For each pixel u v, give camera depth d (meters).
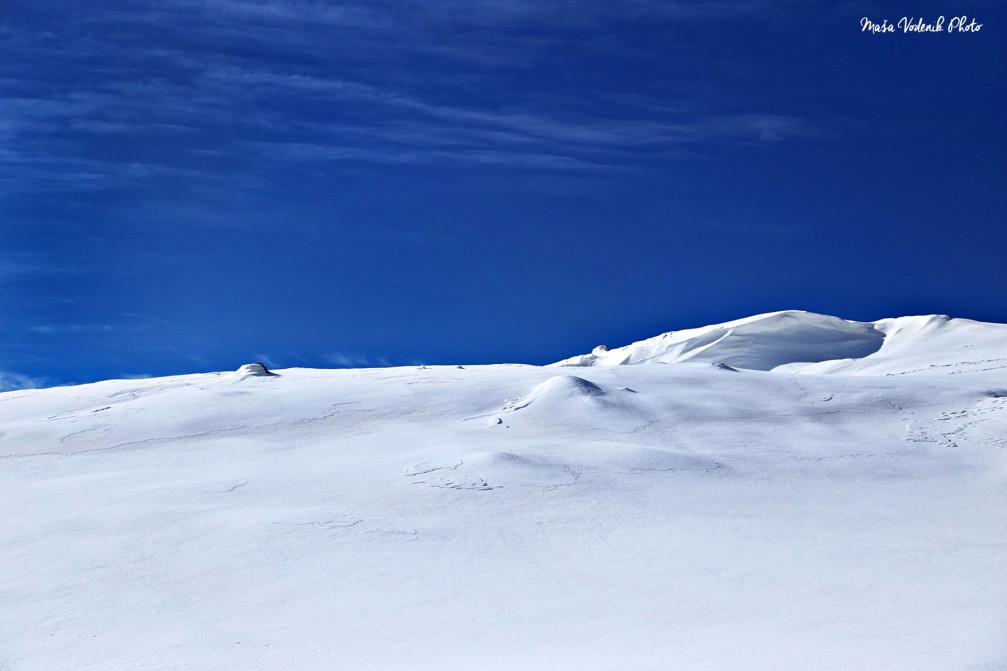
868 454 37.78
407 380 48.72
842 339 105.12
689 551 25.84
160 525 28.12
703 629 18.98
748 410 43.59
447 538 26.92
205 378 51.91
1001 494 33.16
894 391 46.75
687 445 38.66
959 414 43.09
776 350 103.12
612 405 42.91
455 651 18.25
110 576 23.91
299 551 25.72
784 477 34.88
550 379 45.66
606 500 30.97
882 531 28.33
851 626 18.27
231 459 36.47
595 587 22.67
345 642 19.17
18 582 23.58
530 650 18.00
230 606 21.72
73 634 20.12
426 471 33.56
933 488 33.88
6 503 31.02
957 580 22.94
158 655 18.67
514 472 33.16
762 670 13.58
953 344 89.25
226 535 27.08
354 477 33.38
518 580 23.34
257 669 17.62
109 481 33.59
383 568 24.34
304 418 42.09
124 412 42.94
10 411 44.66
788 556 25.38
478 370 52.84
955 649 14.04
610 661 16.06
